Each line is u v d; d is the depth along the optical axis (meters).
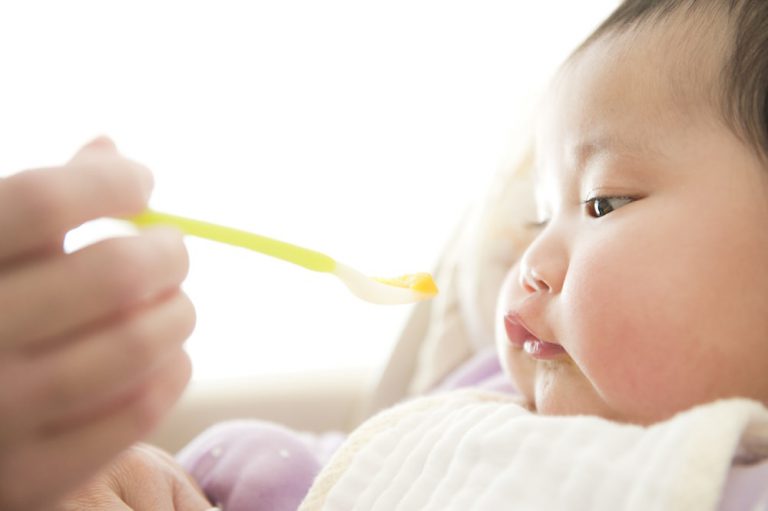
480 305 1.25
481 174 1.78
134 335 0.33
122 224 0.40
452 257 1.41
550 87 0.72
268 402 1.59
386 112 1.88
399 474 0.60
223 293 1.76
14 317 0.31
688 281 0.53
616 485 0.45
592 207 0.60
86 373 0.32
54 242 0.33
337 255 1.86
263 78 1.74
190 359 0.38
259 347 1.77
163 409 0.36
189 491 0.71
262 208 1.77
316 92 1.79
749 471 0.45
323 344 1.82
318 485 0.64
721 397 0.52
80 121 1.59
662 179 0.57
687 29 0.60
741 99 0.56
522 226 1.22
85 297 0.32
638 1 0.67
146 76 1.64
